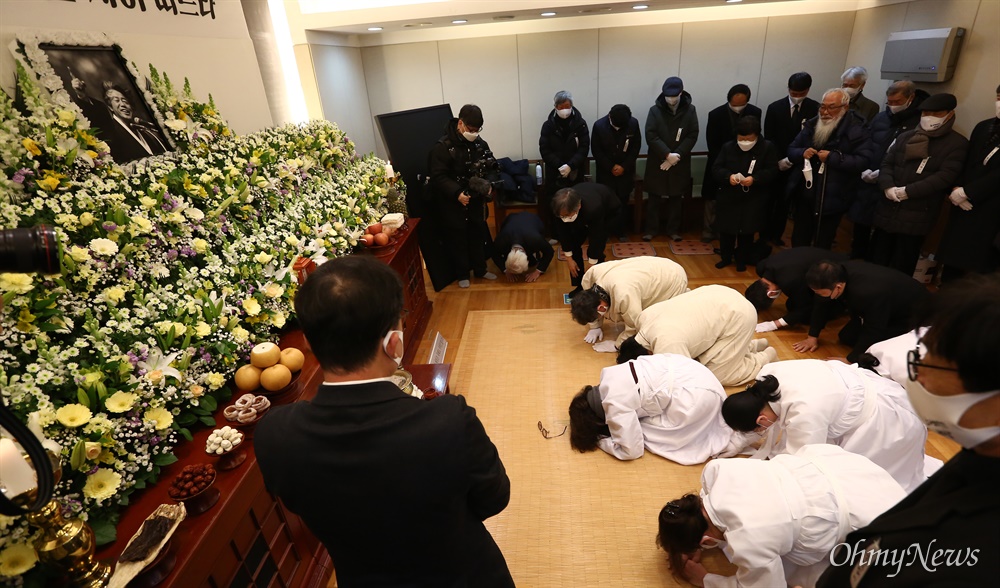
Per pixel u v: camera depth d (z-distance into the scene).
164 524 1.02
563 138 4.22
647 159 4.27
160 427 1.17
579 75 4.61
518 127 4.86
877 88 3.99
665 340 2.32
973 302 0.57
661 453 2.09
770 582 1.32
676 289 2.82
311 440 0.74
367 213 2.78
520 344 2.99
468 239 3.83
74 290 1.22
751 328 2.45
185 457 1.28
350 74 4.44
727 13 4.29
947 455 2.05
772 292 2.86
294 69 3.77
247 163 2.01
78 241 1.29
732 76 4.52
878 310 2.35
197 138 1.97
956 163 2.70
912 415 1.71
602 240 3.28
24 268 0.68
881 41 3.92
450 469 0.74
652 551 1.72
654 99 4.64
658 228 4.54
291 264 1.88
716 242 4.36
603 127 4.11
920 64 3.32
